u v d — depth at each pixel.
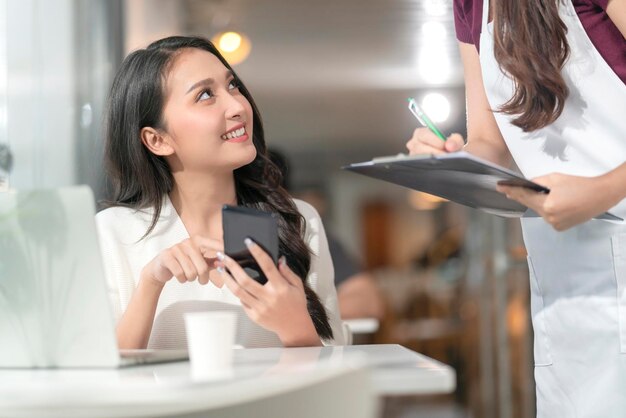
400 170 1.49
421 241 9.85
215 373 1.18
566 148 1.64
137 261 1.92
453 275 7.30
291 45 5.69
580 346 1.63
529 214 1.66
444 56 5.94
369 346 1.60
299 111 7.43
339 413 0.99
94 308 1.31
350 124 7.86
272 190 2.06
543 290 1.70
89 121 3.34
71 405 0.99
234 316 1.21
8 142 3.15
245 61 6.01
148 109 1.93
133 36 3.87
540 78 1.57
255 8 4.90
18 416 1.01
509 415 5.00
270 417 1.04
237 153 1.90
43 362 1.35
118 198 2.02
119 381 1.15
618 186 1.46
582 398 1.63
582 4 1.59
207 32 5.23
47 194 1.30
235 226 1.56
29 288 1.34
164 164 1.98
